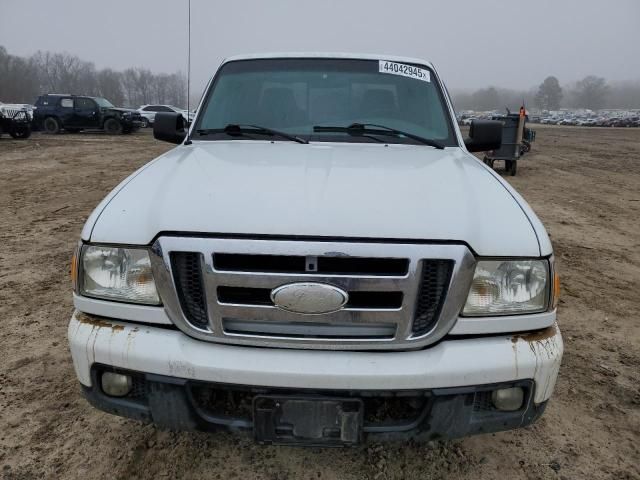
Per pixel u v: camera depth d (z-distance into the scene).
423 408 1.71
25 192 8.32
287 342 1.68
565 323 3.67
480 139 3.06
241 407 1.80
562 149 20.34
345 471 2.13
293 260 1.64
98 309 1.80
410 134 2.80
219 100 3.04
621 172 12.94
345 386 1.64
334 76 3.05
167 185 1.96
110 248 1.78
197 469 2.13
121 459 2.18
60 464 2.14
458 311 1.69
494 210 1.86
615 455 2.28
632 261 5.36
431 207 1.78
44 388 2.67
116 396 1.82
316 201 1.77
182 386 1.70
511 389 1.75
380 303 1.67
